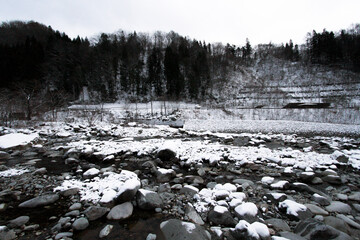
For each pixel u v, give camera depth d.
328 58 60.25
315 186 5.28
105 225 3.12
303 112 30.00
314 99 39.34
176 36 79.44
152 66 50.97
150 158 7.35
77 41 59.28
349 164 7.02
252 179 5.66
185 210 3.64
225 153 7.85
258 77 61.06
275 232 3.07
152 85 49.06
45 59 41.44
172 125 24.88
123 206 3.50
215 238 2.85
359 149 10.62
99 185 4.49
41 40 50.19
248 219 3.30
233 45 87.88
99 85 44.69
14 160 7.05
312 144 11.51
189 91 46.00
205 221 3.33
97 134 12.83
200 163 6.70
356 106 29.78
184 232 2.76
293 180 5.66
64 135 11.96
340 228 3.22
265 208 3.80
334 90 42.62
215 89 49.94
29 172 5.76
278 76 59.06
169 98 42.66
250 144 10.96
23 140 9.05
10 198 4.09
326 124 23.84
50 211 3.57
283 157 7.73
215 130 22.64
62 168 6.16
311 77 53.81
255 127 23.70
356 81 44.34
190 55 59.53
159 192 4.45
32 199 3.83
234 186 4.64
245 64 70.75
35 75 36.00
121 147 8.45
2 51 35.34
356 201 4.41
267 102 39.91
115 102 42.38
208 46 79.94
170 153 7.09
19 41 48.22
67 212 3.52
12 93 22.56
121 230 3.00
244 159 6.80
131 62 53.94
